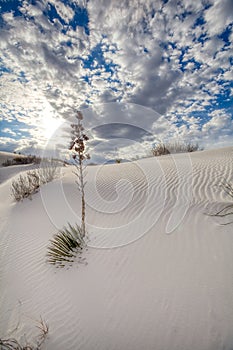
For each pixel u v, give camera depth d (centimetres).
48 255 399
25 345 232
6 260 415
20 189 860
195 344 200
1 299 308
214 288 257
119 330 232
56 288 318
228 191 520
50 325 255
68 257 381
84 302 281
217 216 409
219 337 200
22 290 324
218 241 340
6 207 758
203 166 768
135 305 259
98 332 235
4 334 248
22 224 587
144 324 233
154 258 336
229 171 661
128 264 336
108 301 274
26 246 463
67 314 267
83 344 224
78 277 332
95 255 376
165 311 242
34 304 292
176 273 295
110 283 304
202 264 301
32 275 359
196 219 416
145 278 299
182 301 250
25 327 256
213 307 233
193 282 273
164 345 206
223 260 299
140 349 207
